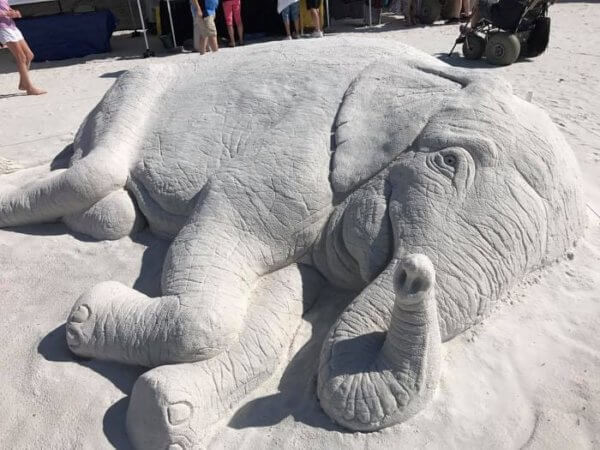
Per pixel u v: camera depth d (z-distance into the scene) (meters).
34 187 3.63
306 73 3.36
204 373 2.40
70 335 2.66
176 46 11.53
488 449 2.22
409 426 2.28
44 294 3.15
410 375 2.24
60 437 2.36
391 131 2.91
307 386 2.50
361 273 2.74
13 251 3.50
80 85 8.96
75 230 3.64
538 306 2.85
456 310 2.50
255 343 2.56
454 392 2.42
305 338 2.77
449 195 2.60
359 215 2.75
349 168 2.89
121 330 2.56
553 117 5.95
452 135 2.71
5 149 5.86
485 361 2.58
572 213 3.07
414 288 2.08
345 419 2.27
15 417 2.45
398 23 13.12
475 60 9.05
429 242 2.53
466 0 12.37
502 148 2.71
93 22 11.52
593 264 3.10
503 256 2.60
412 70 3.20
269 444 2.28
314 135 3.02
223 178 2.98
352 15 14.28
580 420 2.31
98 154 3.49
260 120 3.27
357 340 2.41
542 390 2.45
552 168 2.86
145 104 3.72
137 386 2.30
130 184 3.52
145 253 3.39
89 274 3.26
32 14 15.19
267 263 2.88
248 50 3.82
